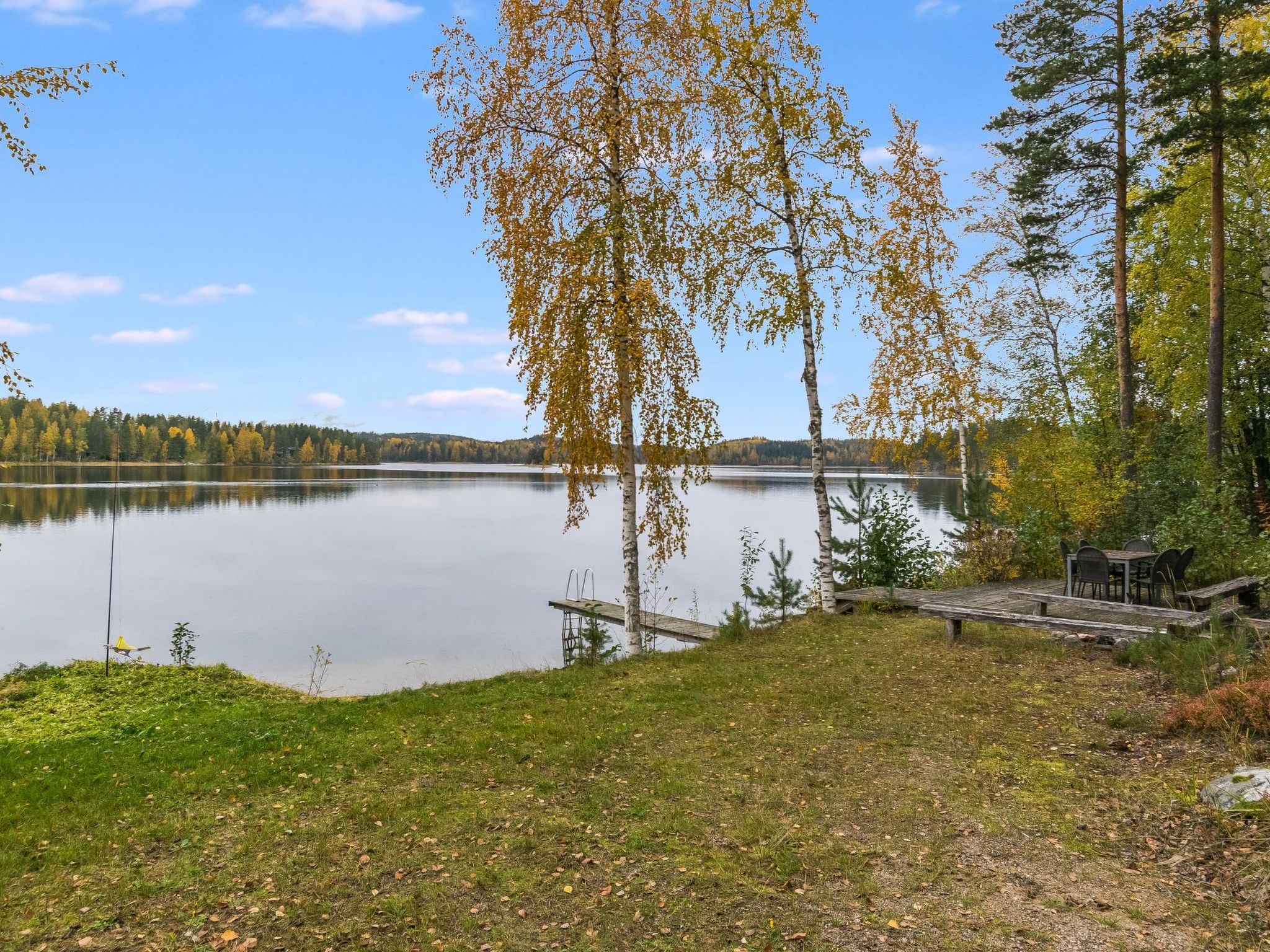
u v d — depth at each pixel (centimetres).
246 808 568
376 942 391
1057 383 2223
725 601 2039
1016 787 555
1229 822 458
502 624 1806
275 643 1611
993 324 2209
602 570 2636
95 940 396
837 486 7569
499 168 1116
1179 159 2014
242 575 2506
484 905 424
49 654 1491
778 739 684
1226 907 388
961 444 1762
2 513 4266
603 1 1119
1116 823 489
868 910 409
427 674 1366
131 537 3388
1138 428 1791
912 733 680
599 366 1119
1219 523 1252
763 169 1184
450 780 610
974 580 1538
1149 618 887
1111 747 616
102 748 768
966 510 1691
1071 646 940
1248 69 1486
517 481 10406
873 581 1499
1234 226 2069
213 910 424
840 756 636
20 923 411
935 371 1602
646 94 1148
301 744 718
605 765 638
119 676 1133
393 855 482
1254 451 2036
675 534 1241
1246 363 2095
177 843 511
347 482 8906
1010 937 378
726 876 446
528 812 543
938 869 447
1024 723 690
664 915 410
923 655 955
